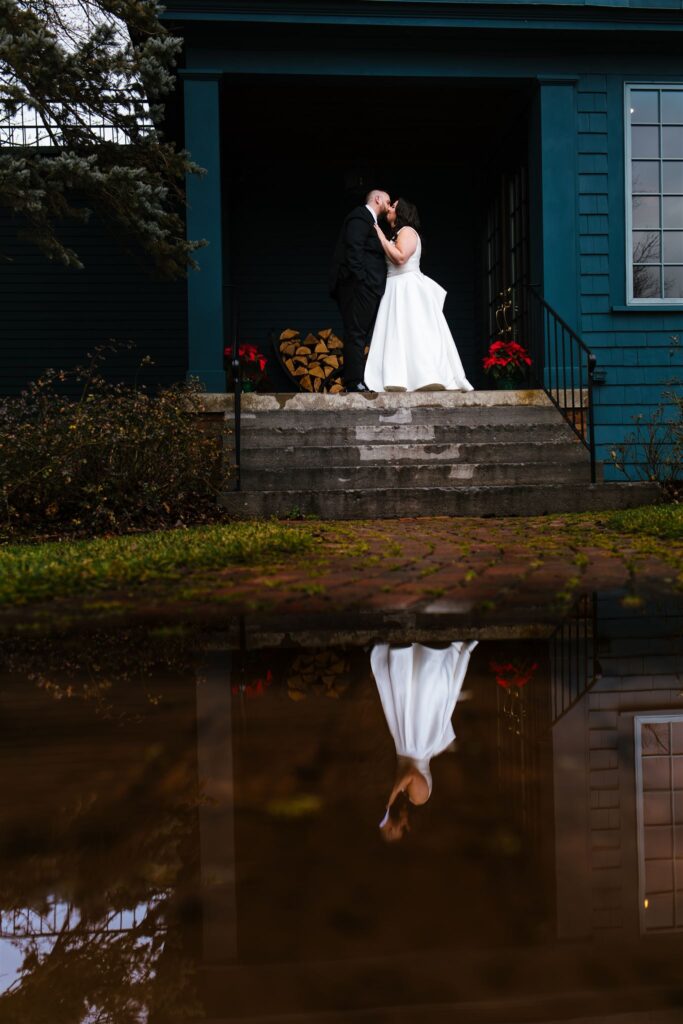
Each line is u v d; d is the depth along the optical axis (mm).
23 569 2783
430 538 4188
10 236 10047
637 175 7727
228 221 10086
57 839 546
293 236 10266
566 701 1043
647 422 7594
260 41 7367
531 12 7258
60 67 5812
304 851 517
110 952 406
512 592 2338
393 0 7102
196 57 7336
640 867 488
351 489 6012
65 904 447
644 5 7523
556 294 7547
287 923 418
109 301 10164
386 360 7172
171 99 8492
